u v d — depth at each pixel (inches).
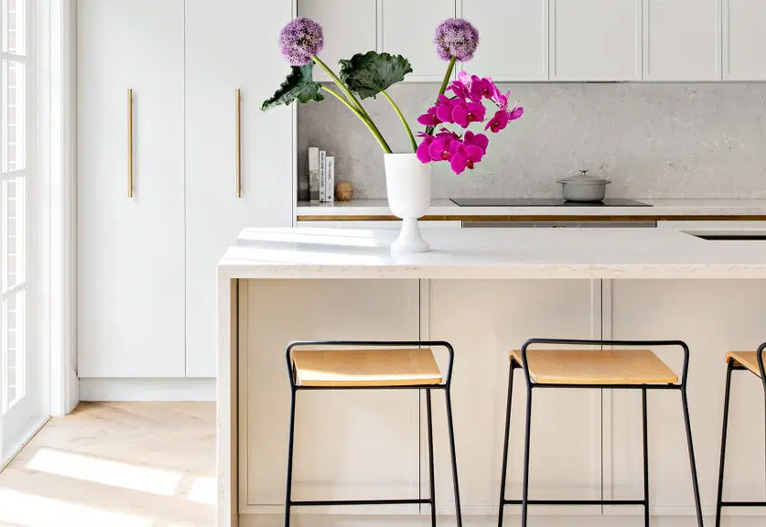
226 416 109.2
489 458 122.1
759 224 186.9
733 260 109.5
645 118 211.5
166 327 187.2
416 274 106.7
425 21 192.9
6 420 159.3
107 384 188.7
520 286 120.4
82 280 185.5
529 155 211.8
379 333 120.2
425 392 120.6
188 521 130.3
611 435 121.9
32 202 174.2
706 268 106.7
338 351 112.4
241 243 126.9
